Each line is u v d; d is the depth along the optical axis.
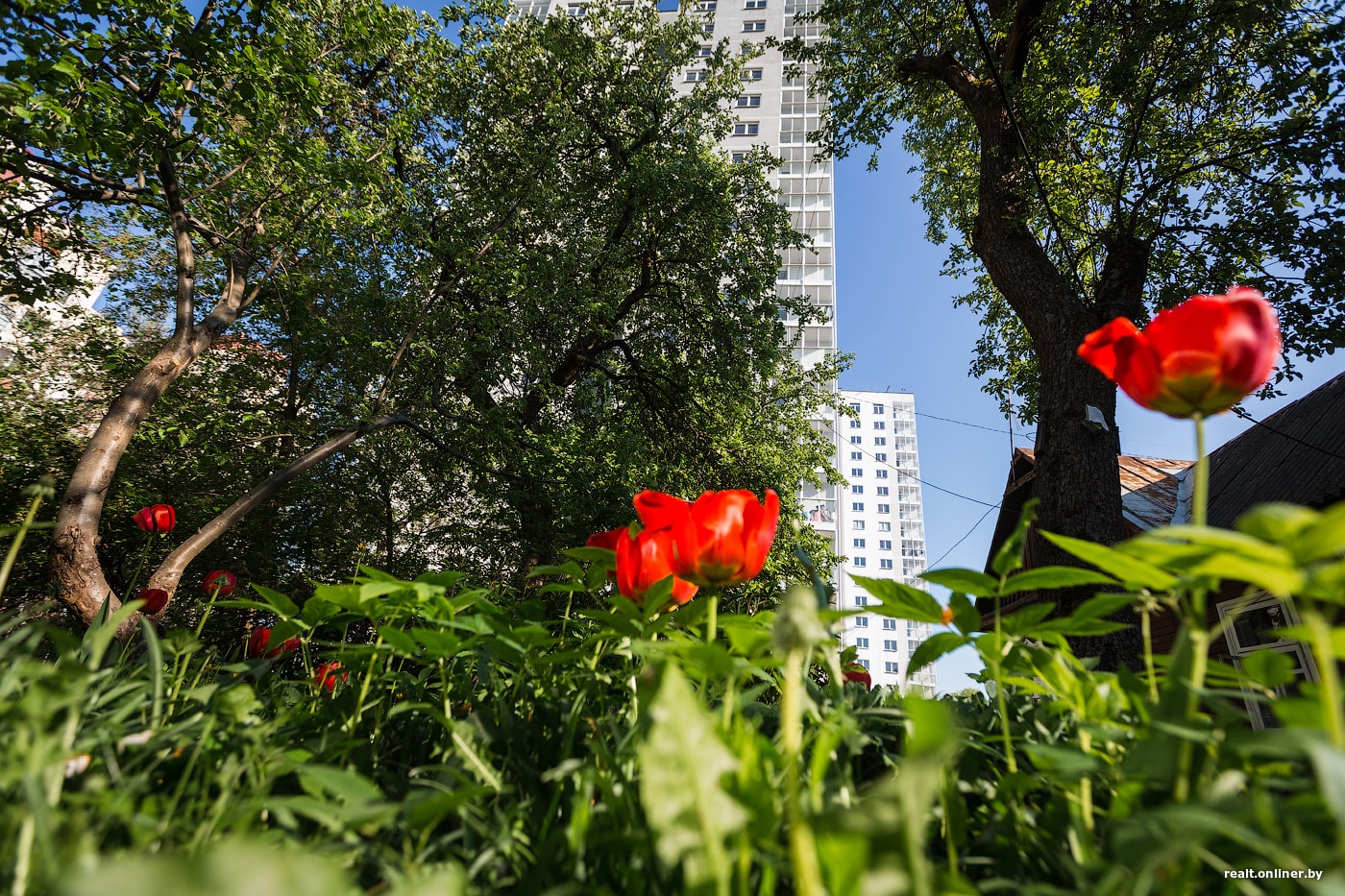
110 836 0.48
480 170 10.64
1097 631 0.67
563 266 9.68
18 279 8.19
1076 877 0.43
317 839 0.51
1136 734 0.59
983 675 1.08
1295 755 0.45
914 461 66.88
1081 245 9.73
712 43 50.16
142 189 6.89
